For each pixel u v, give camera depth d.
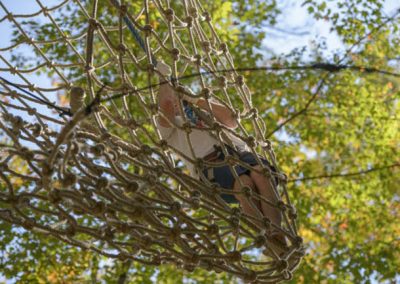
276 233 6.72
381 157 16.89
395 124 16.83
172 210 6.02
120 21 6.38
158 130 7.00
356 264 14.88
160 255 6.68
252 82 16.28
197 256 6.16
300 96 16.58
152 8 15.28
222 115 7.14
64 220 6.33
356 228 15.98
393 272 14.91
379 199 16.47
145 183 6.37
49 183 5.49
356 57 16.16
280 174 7.09
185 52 7.63
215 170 7.12
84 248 6.39
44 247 14.05
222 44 7.35
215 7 16.02
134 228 5.92
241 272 6.45
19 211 5.89
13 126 6.03
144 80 15.17
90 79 6.23
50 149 6.05
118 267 14.06
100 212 5.74
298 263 6.86
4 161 5.99
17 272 13.88
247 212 7.01
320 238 15.91
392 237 16.27
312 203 16.16
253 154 6.81
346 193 16.41
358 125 16.81
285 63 16.23
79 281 14.20
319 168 16.45
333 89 16.62
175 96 6.97
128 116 6.53
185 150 7.12
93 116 6.25
